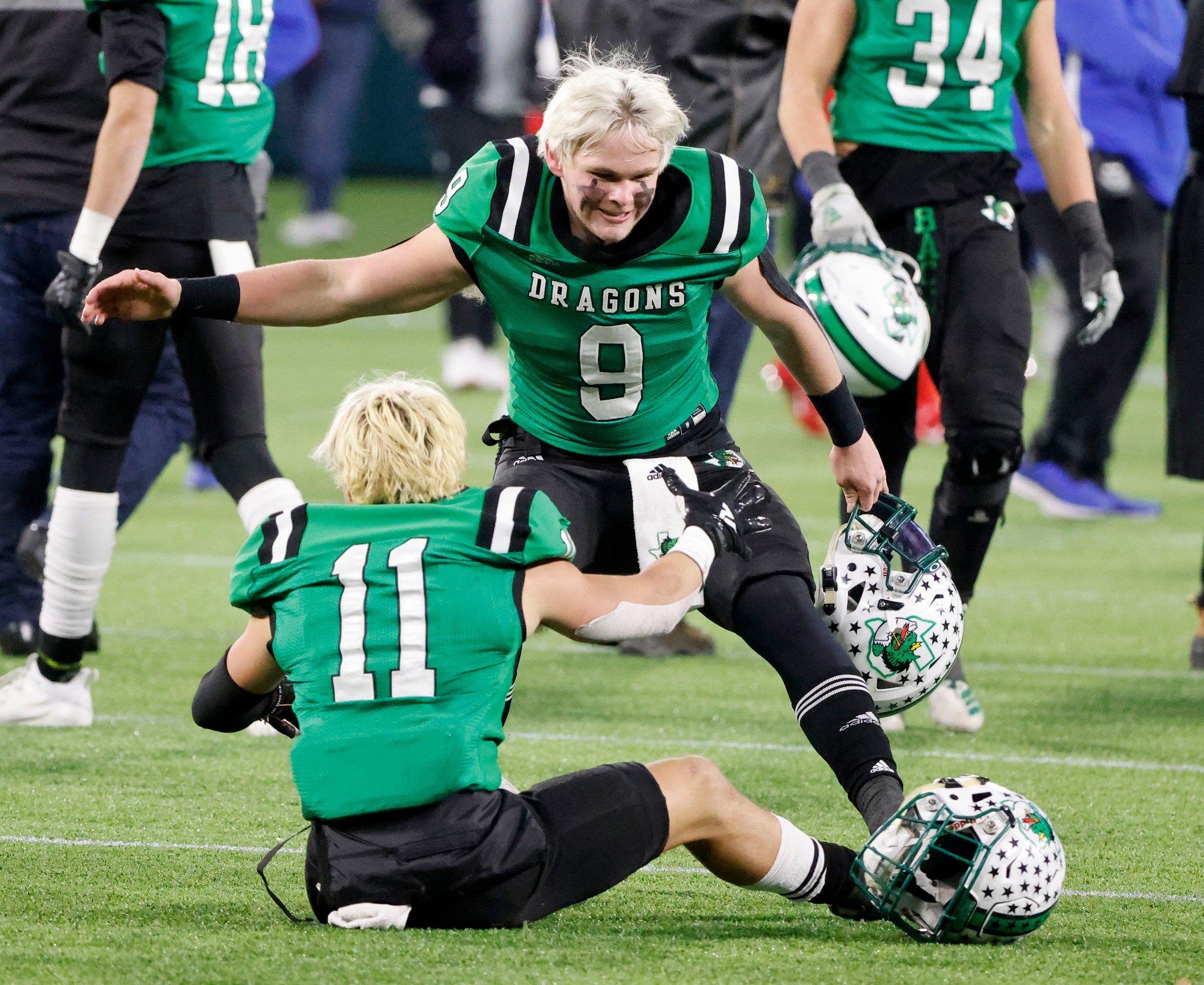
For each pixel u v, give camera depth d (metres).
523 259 12.10
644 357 12.59
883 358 16.53
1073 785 16.55
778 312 12.73
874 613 13.46
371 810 10.87
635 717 19.30
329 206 70.06
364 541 11.20
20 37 19.08
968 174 17.62
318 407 43.34
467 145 49.34
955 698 18.84
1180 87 20.95
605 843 11.09
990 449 17.05
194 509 32.78
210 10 17.59
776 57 23.75
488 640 10.98
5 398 20.69
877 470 13.62
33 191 19.36
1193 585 27.53
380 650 10.95
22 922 11.72
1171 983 10.68
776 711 19.75
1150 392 50.53
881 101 17.66
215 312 12.35
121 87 16.88
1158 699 20.45
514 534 11.09
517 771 16.75
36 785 15.94
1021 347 17.39
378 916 10.83
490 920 10.98
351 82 68.88
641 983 10.35
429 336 59.19
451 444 11.61
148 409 20.70
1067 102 18.31
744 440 40.91
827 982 10.48
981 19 17.44
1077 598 26.53
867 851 11.38
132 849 13.88
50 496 28.53
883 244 17.58
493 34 48.41
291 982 10.22
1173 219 21.50
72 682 18.45
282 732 12.64
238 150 18.16
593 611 11.20
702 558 11.53
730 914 12.30
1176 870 13.77
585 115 11.25
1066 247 30.09
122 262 17.88
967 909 11.20
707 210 12.09
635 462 13.19
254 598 11.40
